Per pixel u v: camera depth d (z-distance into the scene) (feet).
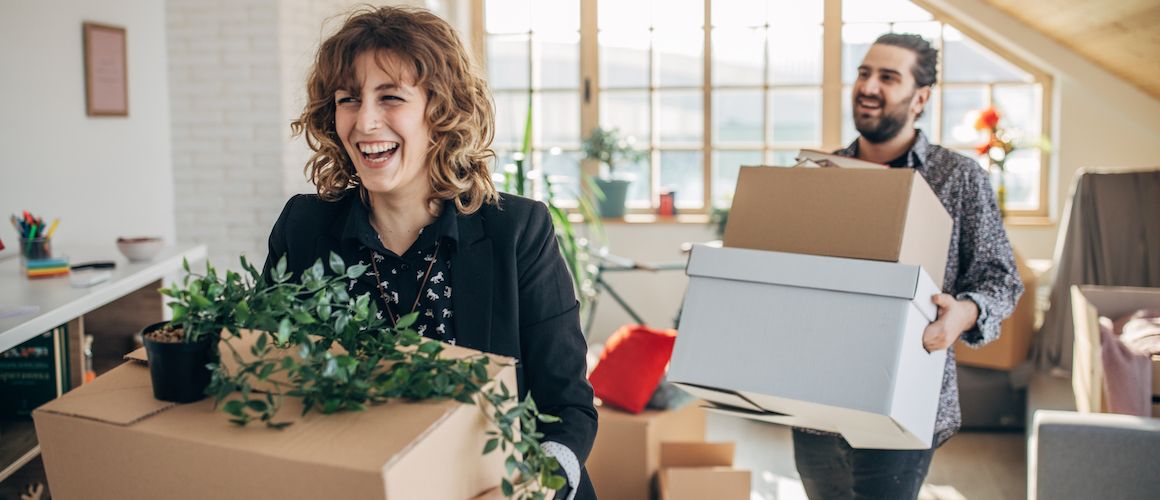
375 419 3.15
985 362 13.35
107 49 13.66
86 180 13.29
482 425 3.46
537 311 4.52
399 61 4.12
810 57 18.69
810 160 6.92
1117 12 12.39
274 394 3.32
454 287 4.45
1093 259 12.72
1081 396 10.19
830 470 7.11
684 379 6.02
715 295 6.07
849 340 5.62
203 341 3.31
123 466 3.13
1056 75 17.66
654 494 9.36
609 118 24.82
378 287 4.49
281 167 16.34
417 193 4.45
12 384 7.91
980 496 11.49
